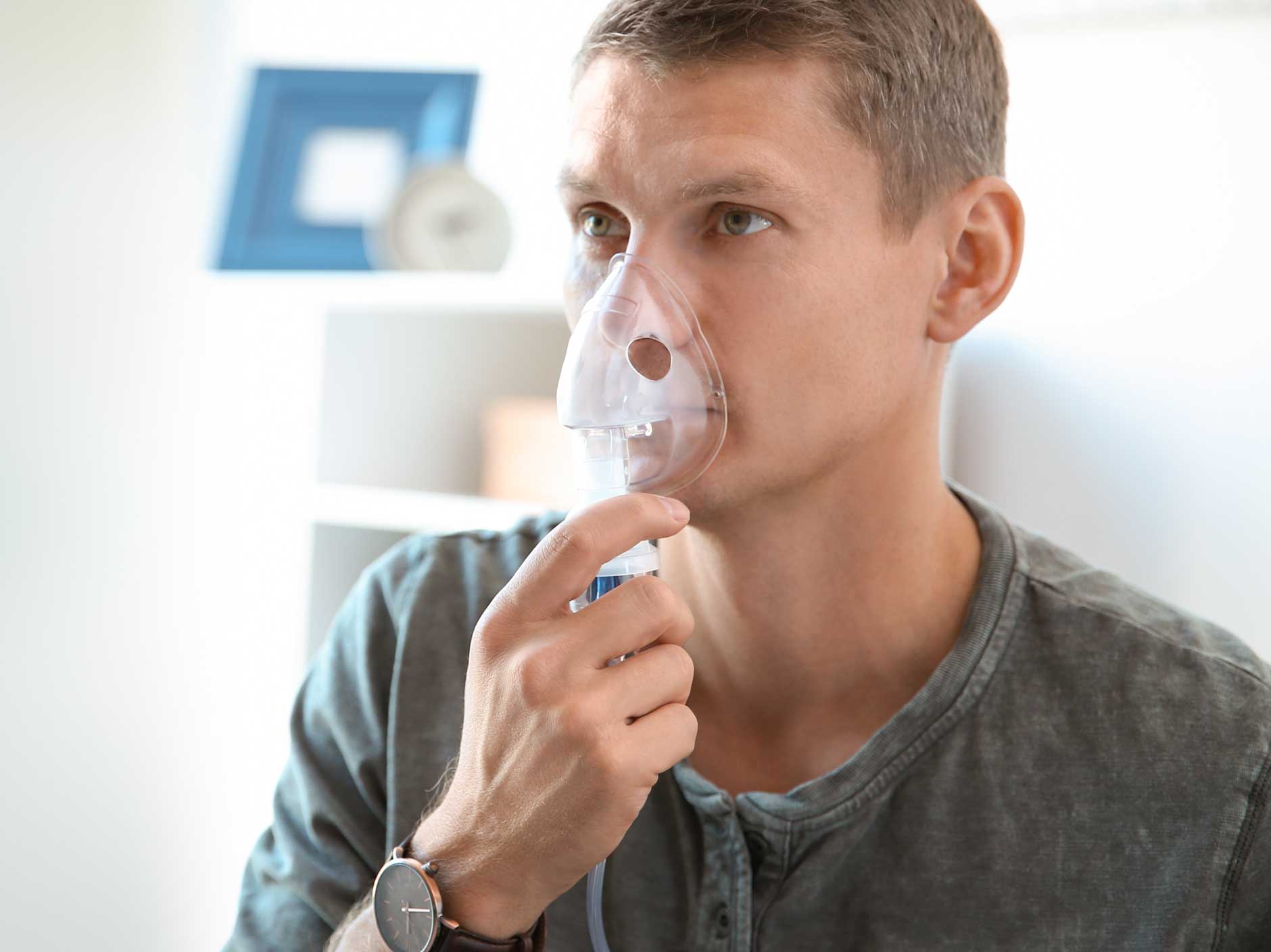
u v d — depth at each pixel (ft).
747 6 3.03
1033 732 3.30
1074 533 6.73
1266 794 3.16
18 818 8.41
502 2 8.41
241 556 8.30
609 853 2.85
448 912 2.92
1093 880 3.16
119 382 8.62
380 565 4.22
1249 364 6.31
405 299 7.39
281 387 8.23
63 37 8.29
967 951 3.15
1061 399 6.75
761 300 3.10
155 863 8.70
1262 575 6.31
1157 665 3.35
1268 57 6.25
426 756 3.74
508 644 2.85
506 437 7.82
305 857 3.78
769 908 3.28
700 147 3.04
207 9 8.89
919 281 3.43
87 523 8.59
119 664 8.65
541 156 8.39
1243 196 6.31
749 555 3.36
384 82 8.39
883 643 3.48
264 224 8.34
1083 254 6.68
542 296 6.93
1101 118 6.63
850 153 3.16
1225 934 3.16
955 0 3.52
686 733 2.87
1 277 8.20
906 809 3.27
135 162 8.61
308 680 4.15
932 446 3.56
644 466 3.07
